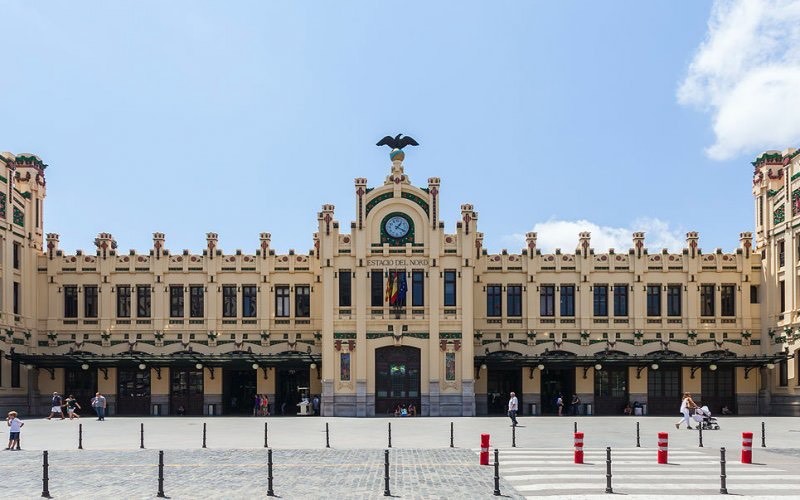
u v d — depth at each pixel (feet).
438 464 95.04
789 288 193.67
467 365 194.70
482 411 207.62
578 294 212.84
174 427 156.87
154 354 211.82
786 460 97.91
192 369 211.82
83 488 78.64
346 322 196.34
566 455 103.76
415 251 198.49
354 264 197.98
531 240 214.90
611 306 212.43
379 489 76.79
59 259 215.72
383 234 199.52
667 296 212.84
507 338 212.02
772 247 203.92
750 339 210.79
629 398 208.33
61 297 214.90
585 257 214.07
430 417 187.62
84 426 160.86
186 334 214.07
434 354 194.59
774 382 202.28
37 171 216.74
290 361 201.87
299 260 216.54
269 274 216.13
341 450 110.93
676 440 124.67
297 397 213.46
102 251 215.92
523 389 209.56
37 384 210.18
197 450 111.55
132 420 181.68
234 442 123.54
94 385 211.82
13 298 202.18
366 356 195.00
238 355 208.74
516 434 136.15
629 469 89.97
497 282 214.28
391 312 196.44
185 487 78.74
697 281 212.84
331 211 199.62
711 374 209.67
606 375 210.79
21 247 206.80
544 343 211.82
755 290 213.46
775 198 204.03
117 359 200.64
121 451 110.93
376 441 124.47
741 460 96.43
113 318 214.28
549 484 79.25
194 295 216.13
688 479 82.48
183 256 216.33
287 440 126.82
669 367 208.13
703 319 211.61
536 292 213.25
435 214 199.00
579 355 209.97
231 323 214.90
